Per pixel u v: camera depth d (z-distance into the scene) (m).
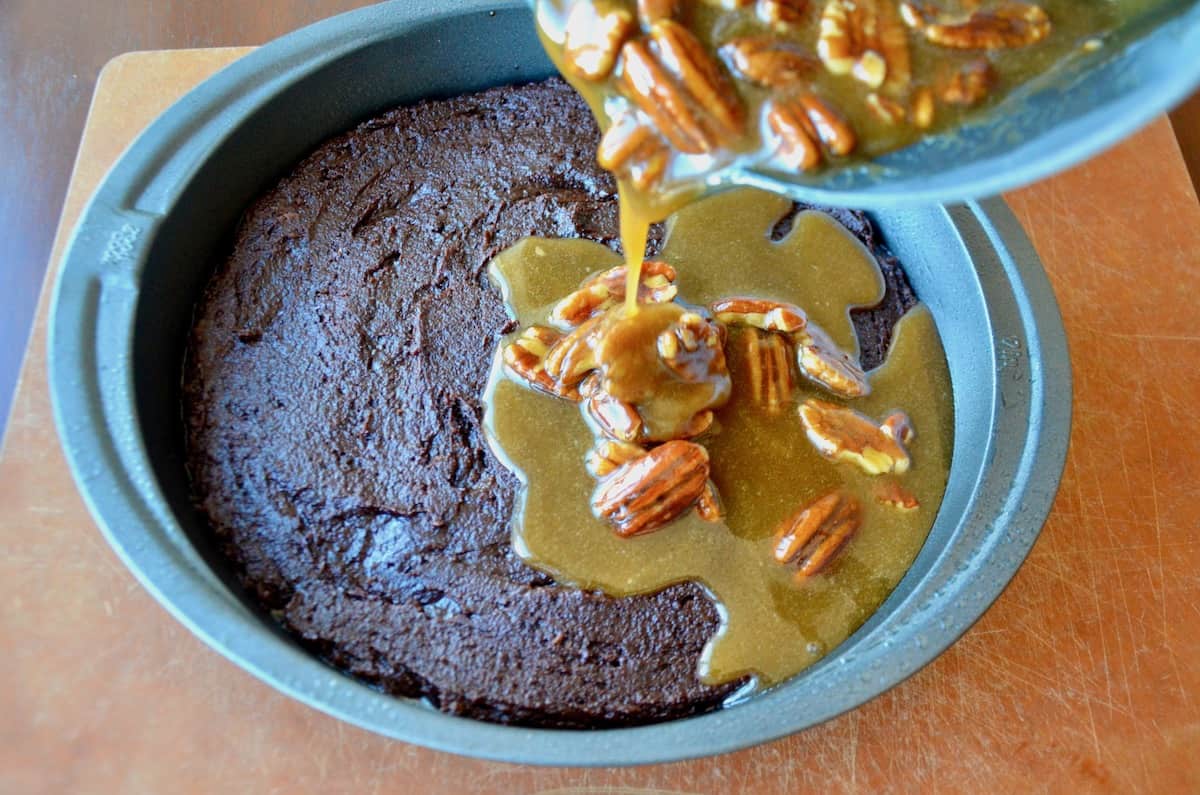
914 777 0.36
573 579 0.36
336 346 0.38
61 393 0.33
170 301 0.37
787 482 0.37
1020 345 0.38
